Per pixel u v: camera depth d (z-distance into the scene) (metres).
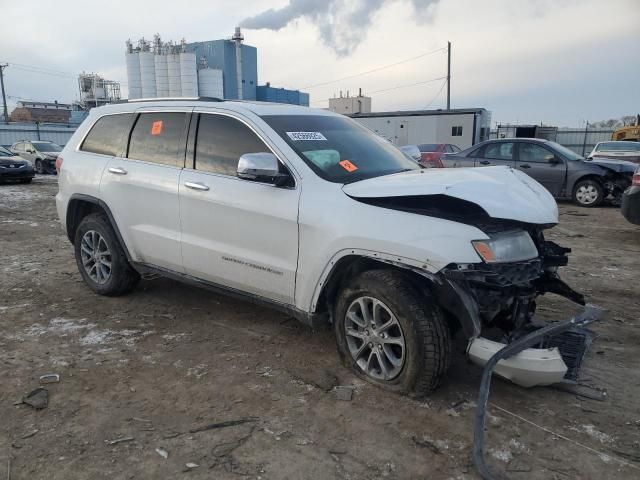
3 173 18.16
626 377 3.58
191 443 2.84
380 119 30.59
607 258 7.00
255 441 2.86
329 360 3.82
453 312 3.06
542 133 34.44
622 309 4.93
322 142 3.97
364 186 3.39
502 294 3.13
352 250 3.28
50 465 2.65
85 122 5.35
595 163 11.93
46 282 5.77
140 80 46.41
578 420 3.07
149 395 3.34
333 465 2.67
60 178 5.35
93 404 3.22
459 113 28.33
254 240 3.82
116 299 5.15
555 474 2.61
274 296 3.83
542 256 3.55
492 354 3.01
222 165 4.07
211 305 4.98
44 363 3.77
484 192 3.10
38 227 9.63
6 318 4.65
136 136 4.76
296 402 3.25
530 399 3.30
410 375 3.16
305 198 3.54
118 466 2.65
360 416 3.10
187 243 4.24
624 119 40.88
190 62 44.91
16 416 3.09
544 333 3.14
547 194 3.60
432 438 2.89
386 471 2.63
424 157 17.47
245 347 4.05
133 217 4.66
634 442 2.86
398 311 3.14
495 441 2.87
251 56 50.19
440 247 2.96
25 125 41.75
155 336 4.26
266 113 4.04
